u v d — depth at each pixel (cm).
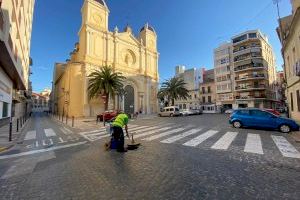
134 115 3183
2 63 1333
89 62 3444
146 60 4647
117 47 4006
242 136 970
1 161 583
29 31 2864
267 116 1208
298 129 1091
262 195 333
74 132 1276
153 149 701
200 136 985
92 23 3603
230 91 5162
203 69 6462
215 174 436
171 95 4309
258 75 4638
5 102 1638
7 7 1003
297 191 346
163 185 379
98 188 369
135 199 324
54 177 433
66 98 3659
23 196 342
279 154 611
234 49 5156
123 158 582
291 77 1802
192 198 324
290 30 1573
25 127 1628
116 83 3141
